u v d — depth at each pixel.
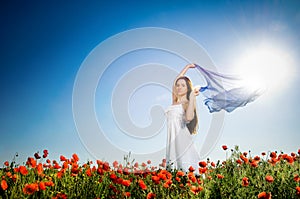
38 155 4.27
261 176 3.75
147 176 3.99
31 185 3.05
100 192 3.53
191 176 3.63
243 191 3.26
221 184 3.40
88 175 3.76
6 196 3.07
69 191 3.46
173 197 3.28
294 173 3.85
